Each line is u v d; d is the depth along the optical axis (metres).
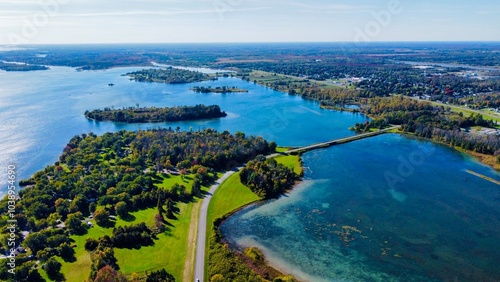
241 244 126.44
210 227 133.62
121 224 133.12
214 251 115.62
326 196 165.38
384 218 146.38
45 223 128.12
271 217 146.12
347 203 158.88
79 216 132.38
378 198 164.12
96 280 94.00
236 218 144.75
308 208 154.00
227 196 161.25
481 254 124.06
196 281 102.06
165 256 113.88
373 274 112.94
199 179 169.62
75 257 112.00
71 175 167.25
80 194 147.38
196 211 145.75
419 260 120.31
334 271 113.75
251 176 170.12
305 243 128.38
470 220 145.88
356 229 138.12
